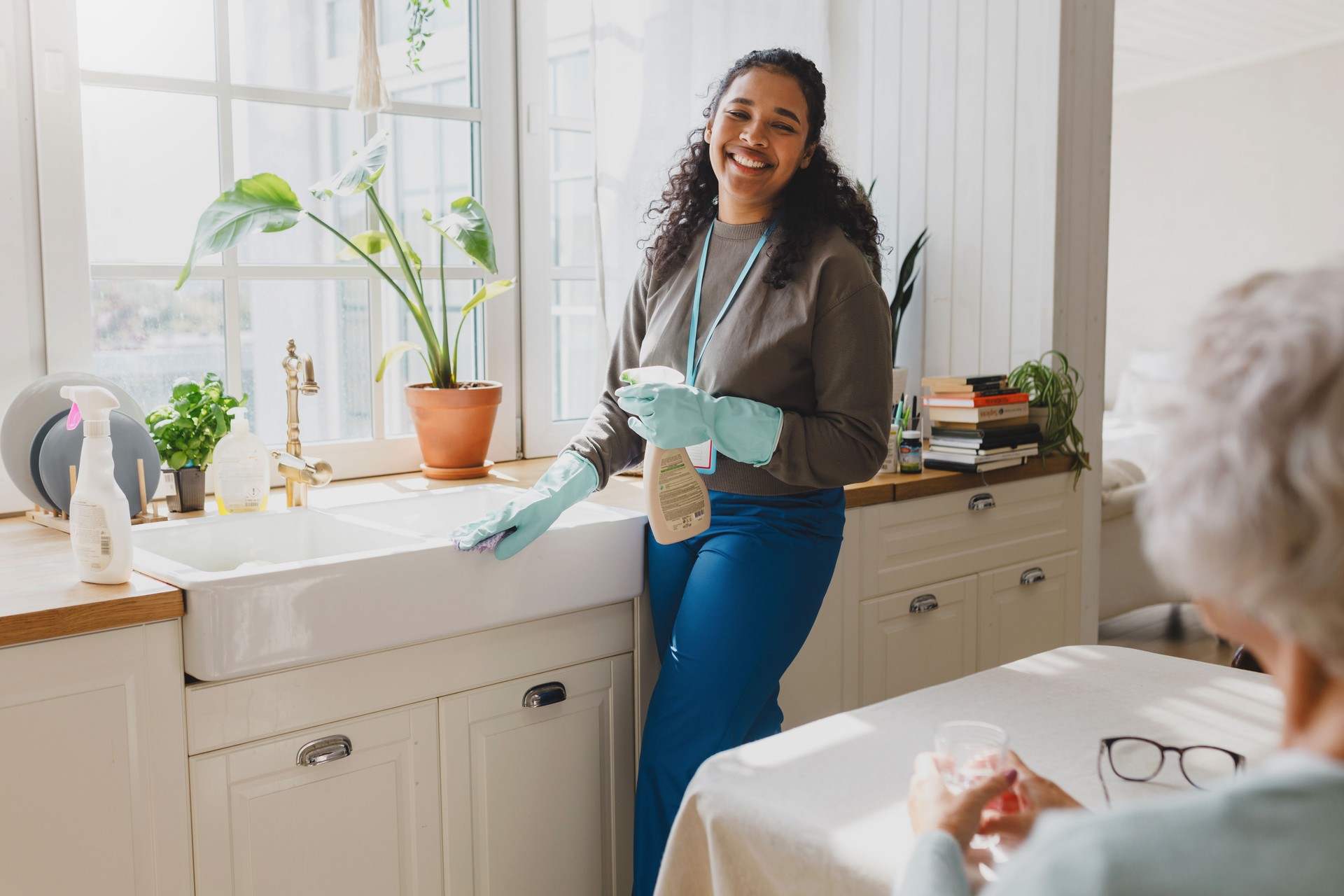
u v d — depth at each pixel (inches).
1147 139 235.9
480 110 97.9
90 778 53.5
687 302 72.0
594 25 94.7
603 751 74.2
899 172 114.7
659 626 72.6
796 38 109.4
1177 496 20.7
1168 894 19.1
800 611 68.3
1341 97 203.9
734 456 64.7
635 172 98.0
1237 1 181.0
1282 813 19.2
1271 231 216.2
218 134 85.2
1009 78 103.7
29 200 75.4
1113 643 156.6
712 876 37.6
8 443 70.2
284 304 89.5
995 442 98.3
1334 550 18.5
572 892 73.4
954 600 97.3
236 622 55.5
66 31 75.7
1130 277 240.4
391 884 64.5
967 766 33.3
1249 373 19.7
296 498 76.3
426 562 62.3
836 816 35.0
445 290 95.7
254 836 58.9
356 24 91.2
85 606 52.0
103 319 81.0
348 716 61.5
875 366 66.1
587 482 71.6
